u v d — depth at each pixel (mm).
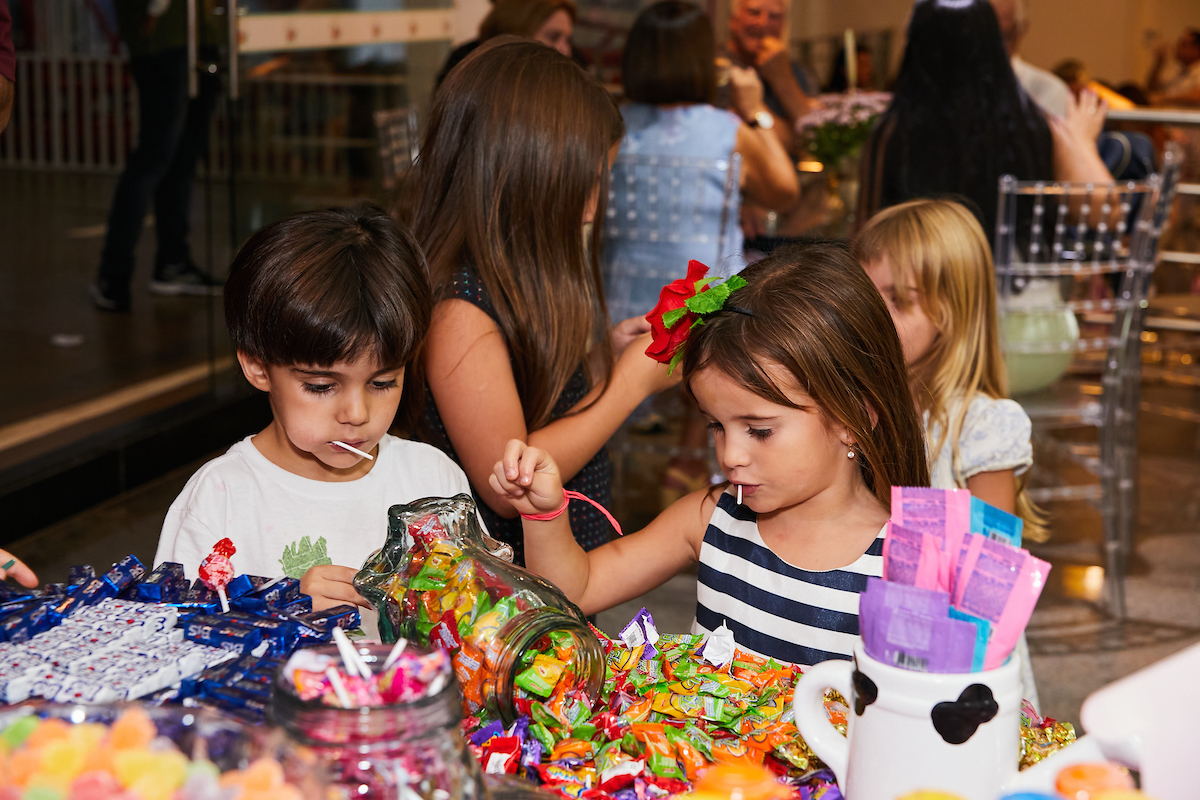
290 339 1043
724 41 6855
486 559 872
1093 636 2656
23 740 590
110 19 5383
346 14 4180
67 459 3268
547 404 1403
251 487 1205
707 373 1040
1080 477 3779
